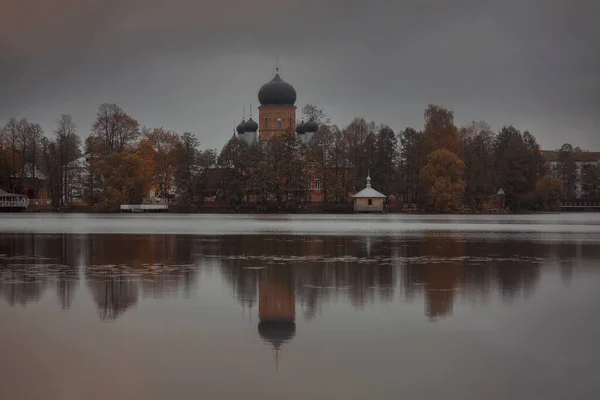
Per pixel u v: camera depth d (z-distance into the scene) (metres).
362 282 37.78
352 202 175.12
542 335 24.70
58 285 36.31
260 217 142.62
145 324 26.56
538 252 56.44
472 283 37.25
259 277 39.97
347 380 19.73
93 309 29.59
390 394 18.66
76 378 19.95
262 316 28.06
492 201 184.88
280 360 21.66
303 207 171.88
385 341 23.89
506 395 18.62
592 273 41.59
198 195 176.25
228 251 57.28
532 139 199.88
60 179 177.12
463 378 19.92
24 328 25.83
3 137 184.12
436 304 30.73
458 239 72.62
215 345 23.44
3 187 183.25
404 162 178.38
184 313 28.70
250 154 173.25
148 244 64.56
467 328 25.84
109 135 178.88
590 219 134.38
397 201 187.12
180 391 18.91
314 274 41.28
